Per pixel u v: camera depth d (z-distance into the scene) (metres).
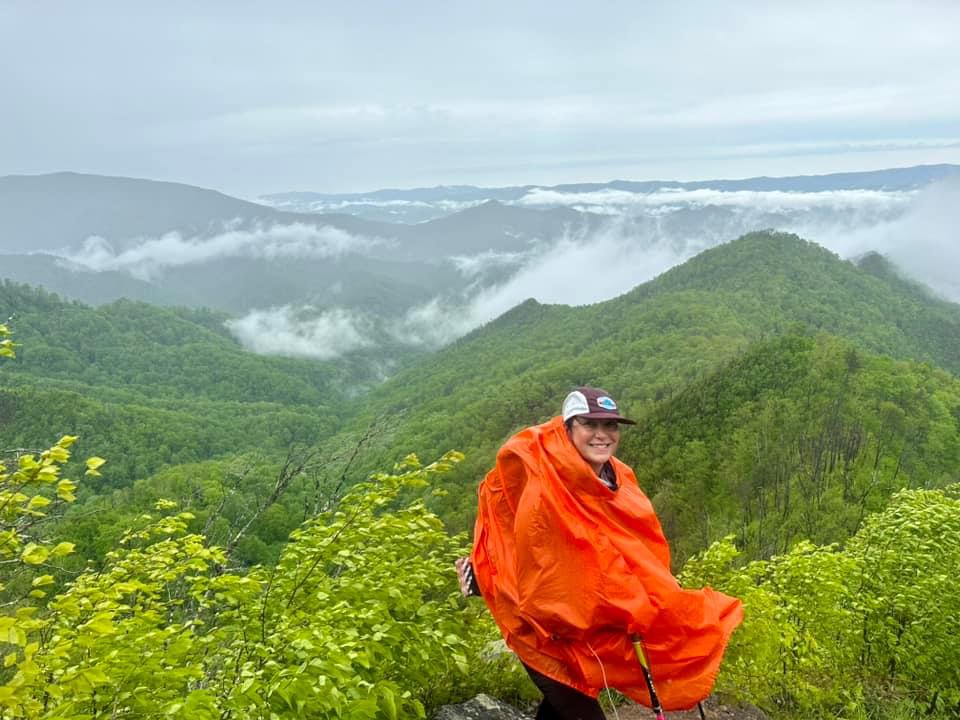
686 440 83.94
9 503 3.26
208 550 4.68
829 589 6.28
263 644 3.96
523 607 3.49
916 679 6.23
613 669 3.52
